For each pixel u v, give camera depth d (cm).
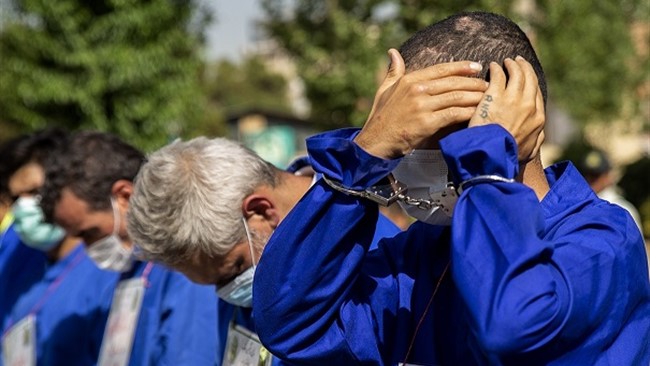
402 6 1064
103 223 362
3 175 446
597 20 1450
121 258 364
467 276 171
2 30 956
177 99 966
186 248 256
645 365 191
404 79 187
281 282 198
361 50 1071
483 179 178
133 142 958
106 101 955
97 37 937
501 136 178
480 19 199
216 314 325
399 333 203
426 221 198
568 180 198
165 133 970
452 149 179
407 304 204
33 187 438
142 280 353
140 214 257
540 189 198
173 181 254
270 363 268
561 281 173
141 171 263
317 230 195
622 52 1562
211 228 253
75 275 418
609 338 181
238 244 258
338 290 199
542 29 1303
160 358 336
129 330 353
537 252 170
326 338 204
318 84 1098
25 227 423
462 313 194
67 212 362
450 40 196
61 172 360
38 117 962
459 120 183
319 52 1099
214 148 261
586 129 1688
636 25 1762
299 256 196
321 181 197
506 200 175
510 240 171
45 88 938
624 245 185
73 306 409
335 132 198
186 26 969
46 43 934
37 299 431
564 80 1454
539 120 185
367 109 1103
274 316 201
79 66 940
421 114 183
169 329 330
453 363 194
